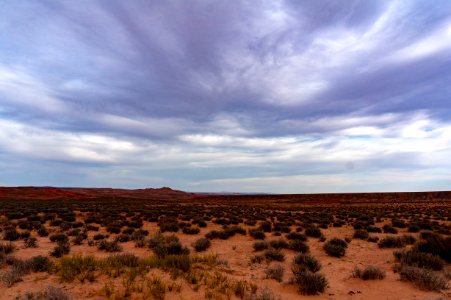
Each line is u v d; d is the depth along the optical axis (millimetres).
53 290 7195
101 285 8312
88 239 18141
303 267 10516
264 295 7414
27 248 15148
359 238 20219
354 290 8828
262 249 15695
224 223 28125
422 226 25859
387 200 101250
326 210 51188
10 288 8125
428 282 8781
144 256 13656
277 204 81375
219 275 9359
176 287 7957
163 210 44125
